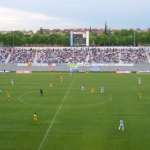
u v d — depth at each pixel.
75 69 109.12
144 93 59.88
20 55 124.19
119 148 28.34
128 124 36.59
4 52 125.88
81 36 128.12
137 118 39.56
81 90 64.38
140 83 75.06
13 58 120.81
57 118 39.84
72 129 34.53
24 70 110.25
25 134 32.78
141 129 34.44
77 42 128.88
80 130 34.09
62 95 58.22
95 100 52.81
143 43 186.75
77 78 86.69
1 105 48.91
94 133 32.94
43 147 28.67
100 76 92.19
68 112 43.47
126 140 30.62
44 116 41.03
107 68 108.31
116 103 49.97
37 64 111.25
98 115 41.44
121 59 119.25
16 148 28.48
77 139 30.95
